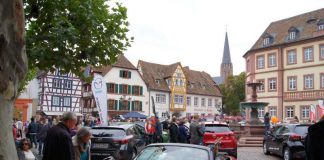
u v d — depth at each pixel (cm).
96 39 1185
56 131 624
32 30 1155
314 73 5528
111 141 1480
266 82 6200
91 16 1152
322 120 509
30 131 2120
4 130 391
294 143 1691
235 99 9406
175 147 828
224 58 13325
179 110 7588
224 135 1812
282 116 5909
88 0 1159
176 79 7556
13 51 401
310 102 5522
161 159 792
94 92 1925
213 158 791
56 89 5797
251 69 6488
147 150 838
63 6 1137
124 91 6650
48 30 1143
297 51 5794
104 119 1912
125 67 6675
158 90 7225
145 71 7356
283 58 5978
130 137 1538
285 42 5934
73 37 1097
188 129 1969
